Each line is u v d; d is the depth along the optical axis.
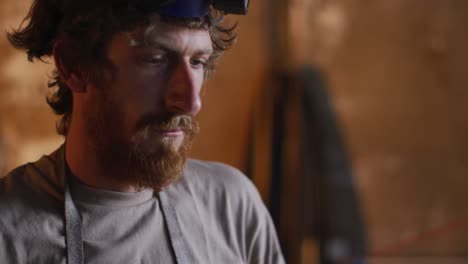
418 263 3.85
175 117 1.17
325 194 2.75
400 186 3.85
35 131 3.14
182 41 1.14
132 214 1.23
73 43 1.20
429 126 3.86
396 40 3.77
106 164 1.20
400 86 3.80
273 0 3.37
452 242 3.90
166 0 1.11
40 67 3.14
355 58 3.71
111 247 1.19
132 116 1.16
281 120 2.98
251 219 1.41
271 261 1.44
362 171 3.80
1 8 3.01
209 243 1.31
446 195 3.90
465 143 3.90
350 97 3.74
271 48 3.27
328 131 2.84
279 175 2.93
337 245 2.71
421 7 3.79
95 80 1.18
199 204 1.35
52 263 1.16
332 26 3.63
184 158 1.20
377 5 3.72
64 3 1.21
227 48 1.32
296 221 2.91
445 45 3.82
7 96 3.10
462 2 3.83
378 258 3.83
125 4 1.13
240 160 3.49
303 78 2.91
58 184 1.21
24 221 1.17
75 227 1.18
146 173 1.17
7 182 1.22
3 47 3.07
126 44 1.15
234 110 3.48
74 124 1.24
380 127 3.80
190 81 1.15
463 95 3.87
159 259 1.23
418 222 3.88
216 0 1.20
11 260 1.14
